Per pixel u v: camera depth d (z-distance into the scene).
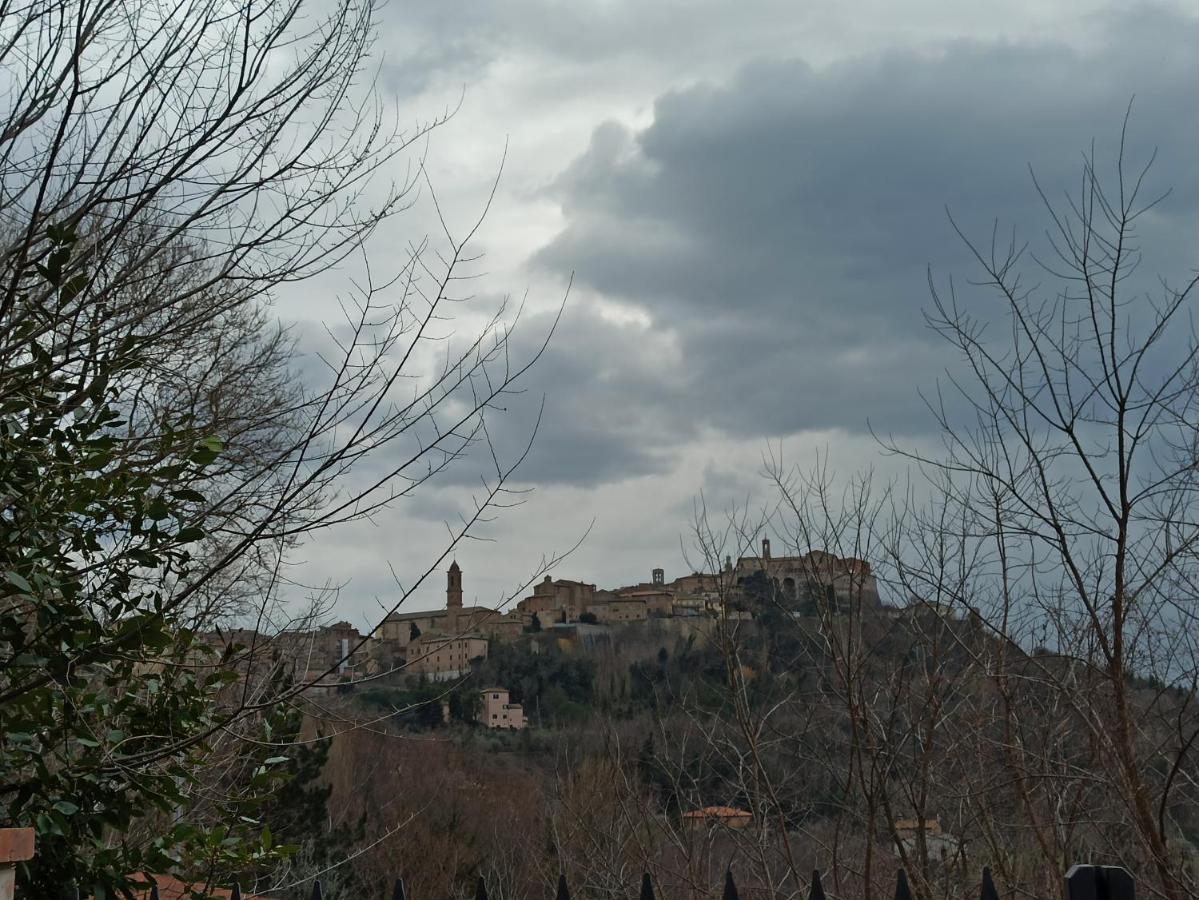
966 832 7.08
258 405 6.87
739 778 7.37
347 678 4.59
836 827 6.86
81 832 4.24
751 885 7.23
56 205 4.48
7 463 4.17
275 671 4.91
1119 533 5.57
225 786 5.64
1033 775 5.98
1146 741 6.05
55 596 4.37
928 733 6.68
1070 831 6.51
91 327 4.65
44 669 4.22
